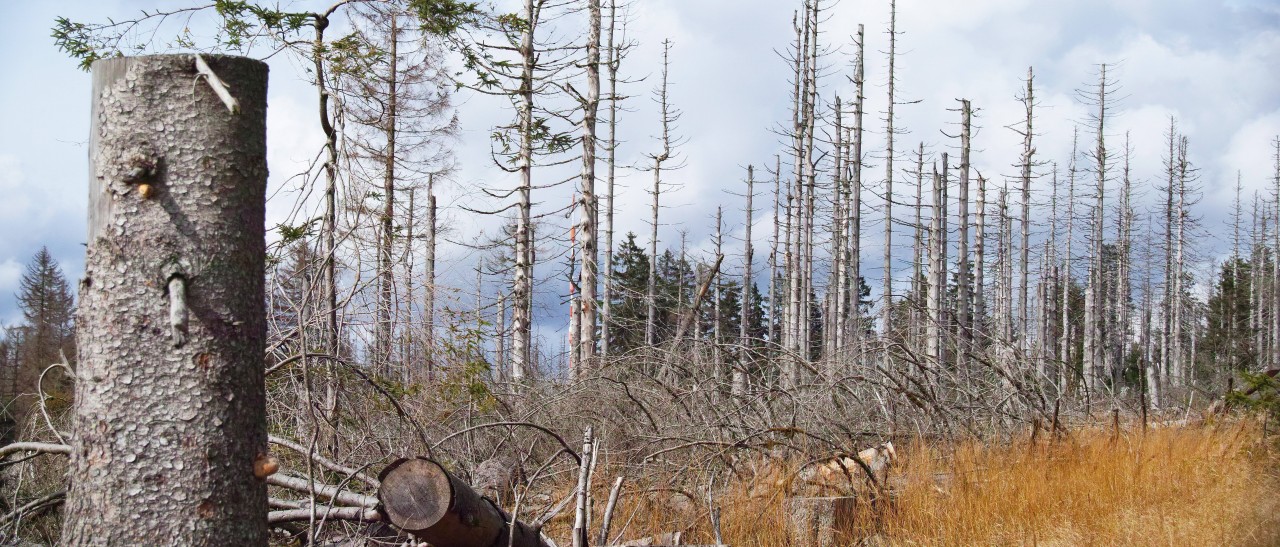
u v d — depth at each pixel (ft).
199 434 13.35
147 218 13.47
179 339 12.96
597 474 28.12
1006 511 27.96
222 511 13.42
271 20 32.55
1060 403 40.63
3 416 28.66
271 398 27.35
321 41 32.58
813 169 90.12
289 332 25.62
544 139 59.21
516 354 55.72
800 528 26.45
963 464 30.99
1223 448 34.12
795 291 88.02
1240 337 149.69
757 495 27.27
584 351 60.59
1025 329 114.73
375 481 23.30
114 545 13.09
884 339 38.55
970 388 38.70
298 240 27.40
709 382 34.76
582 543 19.20
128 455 13.21
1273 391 37.60
